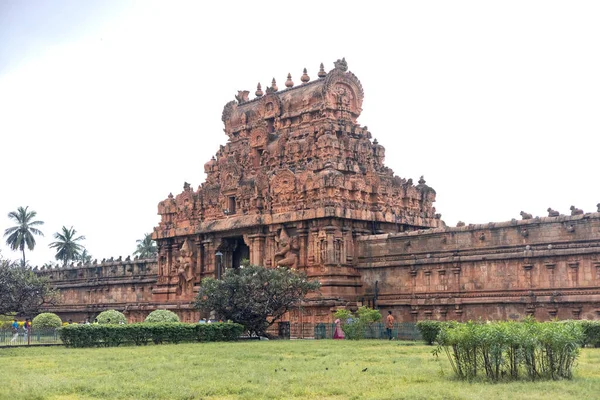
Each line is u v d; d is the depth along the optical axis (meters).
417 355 35.50
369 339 53.03
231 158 70.38
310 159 65.50
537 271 50.91
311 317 59.91
